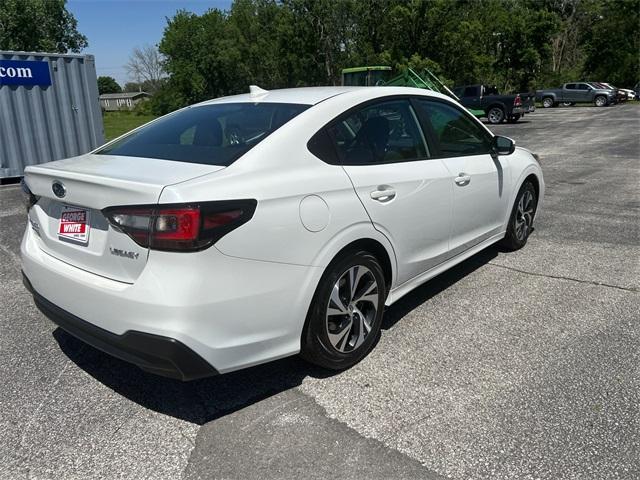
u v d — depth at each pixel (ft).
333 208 9.11
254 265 7.99
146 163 8.88
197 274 7.42
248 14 182.50
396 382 9.55
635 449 7.64
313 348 9.34
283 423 8.45
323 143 9.57
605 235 18.75
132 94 355.77
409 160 11.37
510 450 7.68
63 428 8.41
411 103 12.02
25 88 32.37
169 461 7.63
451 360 10.28
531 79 143.33
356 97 10.66
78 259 8.67
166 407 8.97
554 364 10.05
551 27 139.13
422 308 12.82
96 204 8.07
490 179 14.10
